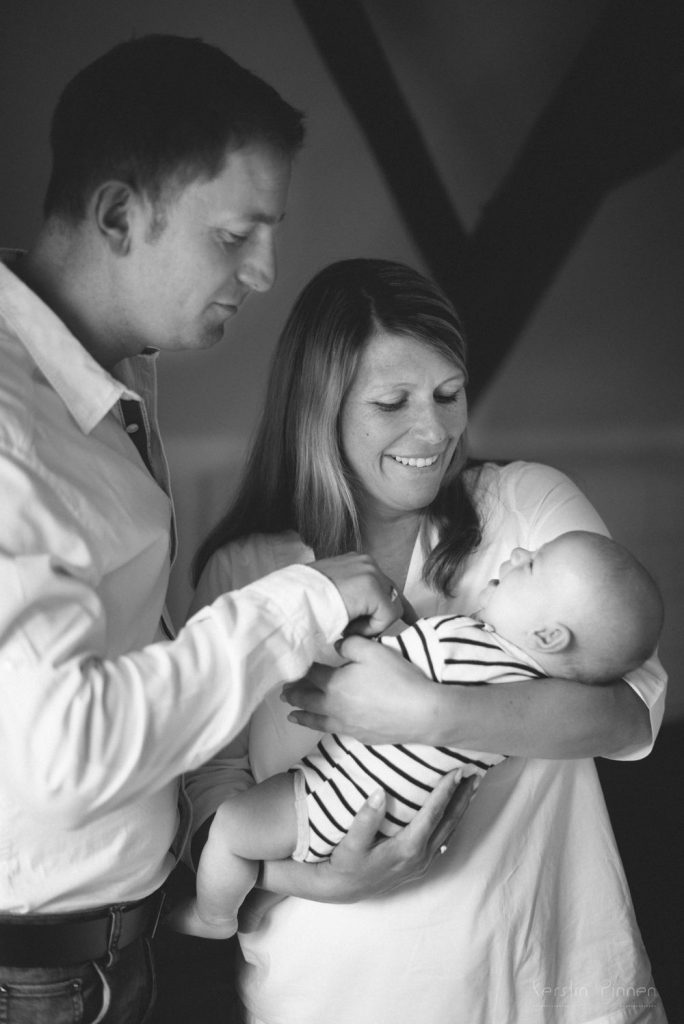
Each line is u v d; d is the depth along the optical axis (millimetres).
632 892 3104
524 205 4488
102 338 1355
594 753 1424
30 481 1181
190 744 1171
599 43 4379
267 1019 1672
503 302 4578
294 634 1240
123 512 1316
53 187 1330
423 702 1336
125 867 1363
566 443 4730
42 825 1286
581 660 1415
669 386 4828
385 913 1558
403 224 4395
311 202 4230
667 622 4594
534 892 1578
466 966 1553
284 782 1507
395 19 4160
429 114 4312
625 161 4492
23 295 1286
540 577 1427
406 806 1419
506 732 1354
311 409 1658
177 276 1279
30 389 1252
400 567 1771
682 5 4340
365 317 1607
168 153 1217
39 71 3650
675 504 4754
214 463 4133
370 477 1653
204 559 1862
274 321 4199
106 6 3707
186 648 1181
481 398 4629
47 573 1133
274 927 1632
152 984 1554
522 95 4410
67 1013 1389
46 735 1093
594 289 4668
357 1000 1585
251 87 1281
